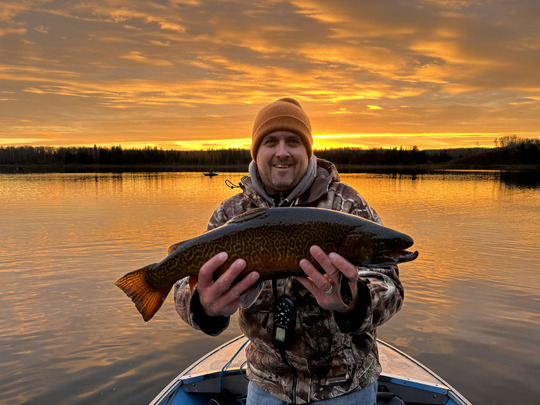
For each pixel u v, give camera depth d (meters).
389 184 18.42
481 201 10.91
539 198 11.90
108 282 3.67
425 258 4.56
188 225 6.83
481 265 4.25
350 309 0.79
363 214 0.94
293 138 0.98
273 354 0.91
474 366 2.31
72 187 16.30
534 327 2.77
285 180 0.98
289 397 0.90
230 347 1.61
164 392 1.31
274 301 0.89
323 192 0.95
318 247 0.70
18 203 10.19
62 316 2.94
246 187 1.05
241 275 0.78
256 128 1.04
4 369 2.26
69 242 5.37
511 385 2.12
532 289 3.50
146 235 5.88
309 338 0.87
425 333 2.71
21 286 3.56
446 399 1.28
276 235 0.77
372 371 0.92
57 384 2.12
